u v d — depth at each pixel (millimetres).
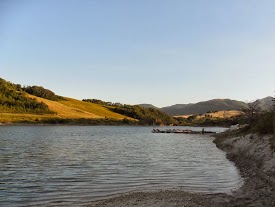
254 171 28469
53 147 55750
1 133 97812
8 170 29500
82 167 31875
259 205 17656
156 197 19250
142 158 41219
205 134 129875
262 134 40750
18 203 18344
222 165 34688
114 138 91125
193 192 21469
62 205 18047
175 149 57219
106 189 22109
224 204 17984
